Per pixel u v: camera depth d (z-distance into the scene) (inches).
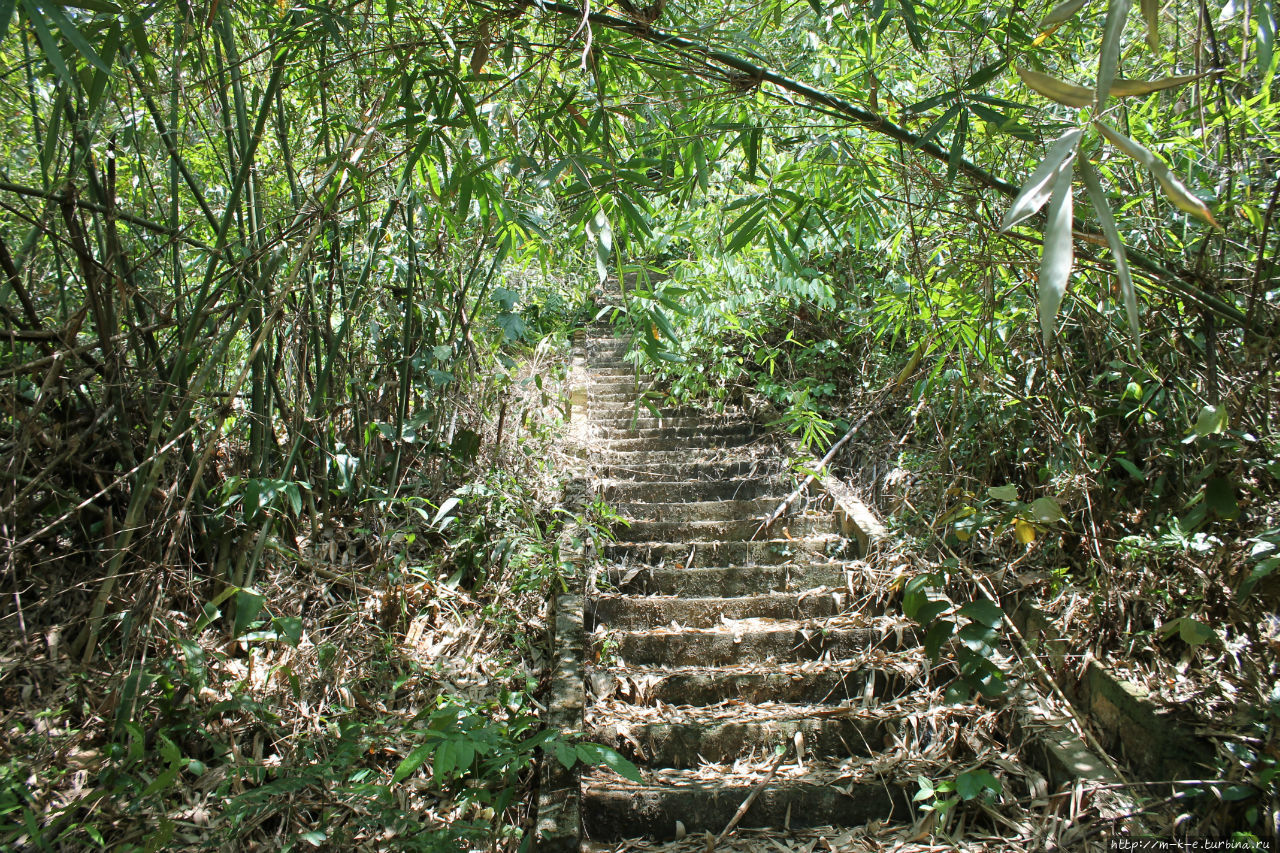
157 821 72.0
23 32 78.7
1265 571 70.1
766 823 88.3
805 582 134.2
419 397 132.0
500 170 104.9
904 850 82.4
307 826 76.0
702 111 89.6
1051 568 109.7
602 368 282.2
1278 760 70.9
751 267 162.1
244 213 106.5
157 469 83.1
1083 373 108.3
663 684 107.8
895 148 95.0
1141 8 41.2
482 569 119.6
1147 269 76.9
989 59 91.9
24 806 68.9
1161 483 96.0
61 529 90.5
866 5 83.8
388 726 89.7
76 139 80.9
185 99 84.4
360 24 85.0
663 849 84.8
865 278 171.6
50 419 90.4
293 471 109.1
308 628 100.0
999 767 90.1
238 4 86.4
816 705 106.3
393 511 121.3
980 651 93.7
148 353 94.7
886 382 166.7
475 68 76.9
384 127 78.9
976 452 123.9
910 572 120.4
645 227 70.1
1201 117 76.0
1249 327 74.2
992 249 88.4
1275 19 69.9
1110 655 93.3
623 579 138.4
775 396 208.5
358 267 121.6
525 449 158.6
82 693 80.2
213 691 86.0
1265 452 79.0
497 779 84.0
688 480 188.1
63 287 92.9
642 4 82.0
